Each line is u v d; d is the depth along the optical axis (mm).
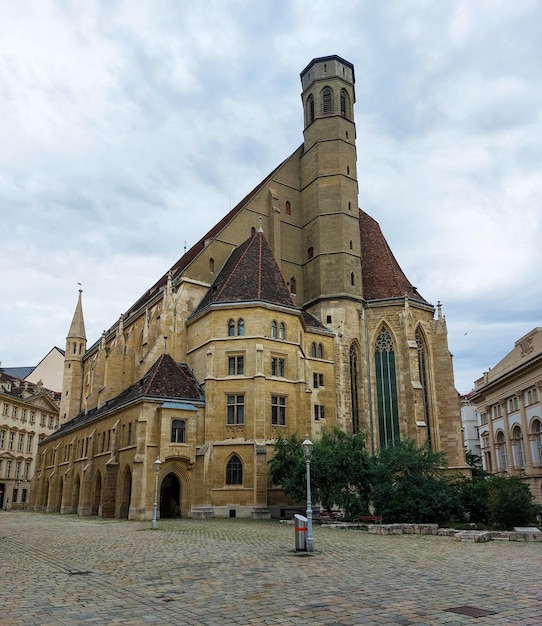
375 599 12266
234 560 18797
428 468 35375
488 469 93688
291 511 46219
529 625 9984
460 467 58906
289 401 50250
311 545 20953
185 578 15195
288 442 44656
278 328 51594
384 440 59000
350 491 39219
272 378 49594
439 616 10664
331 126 68062
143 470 44156
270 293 52438
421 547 22750
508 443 70625
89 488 55062
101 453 54094
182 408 46531
